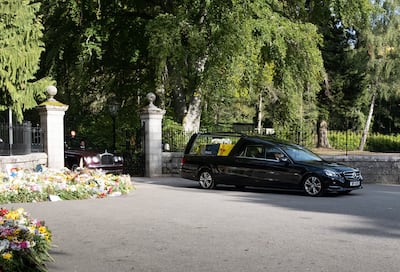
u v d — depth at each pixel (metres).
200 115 25.30
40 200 11.65
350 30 39.00
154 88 26.75
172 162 20.56
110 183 13.18
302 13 26.39
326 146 33.41
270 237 7.42
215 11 21.14
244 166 14.77
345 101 39.88
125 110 28.66
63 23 25.81
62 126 17.44
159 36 21.30
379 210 10.47
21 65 21.94
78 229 8.02
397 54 38.25
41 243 5.84
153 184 17.25
